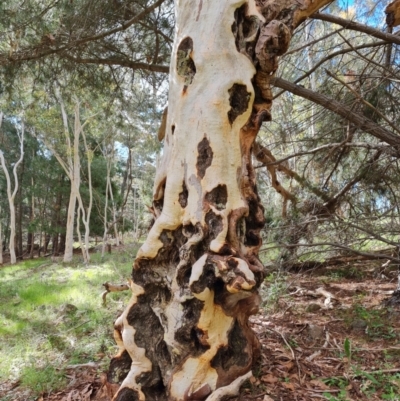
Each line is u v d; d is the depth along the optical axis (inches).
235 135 87.9
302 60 242.4
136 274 88.6
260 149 214.2
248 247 88.8
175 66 93.5
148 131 431.8
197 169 85.4
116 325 90.8
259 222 91.7
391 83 209.8
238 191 86.4
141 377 83.7
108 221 813.9
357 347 128.6
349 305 182.1
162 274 87.4
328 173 260.7
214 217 82.4
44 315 217.8
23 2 200.1
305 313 173.0
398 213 211.2
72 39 204.5
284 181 313.9
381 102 216.7
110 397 88.7
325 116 229.6
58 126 559.8
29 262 703.1
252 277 77.2
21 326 195.5
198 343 82.3
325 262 265.7
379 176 223.3
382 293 205.0
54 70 226.2
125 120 310.3
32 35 207.6
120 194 846.5
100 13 200.8
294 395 93.4
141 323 86.9
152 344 85.5
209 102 86.0
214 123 85.5
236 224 84.4
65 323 193.0
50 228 798.5
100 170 789.2
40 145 864.9
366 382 102.4
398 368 111.3
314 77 247.9
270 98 92.9
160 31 214.2
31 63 222.5
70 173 616.1
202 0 92.7
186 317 81.6
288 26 93.5
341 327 151.7
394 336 136.9
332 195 243.1
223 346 83.0
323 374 106.8
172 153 90.5
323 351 124.3
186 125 88.1
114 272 378.3
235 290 75.7
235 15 90.3
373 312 166.7
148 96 269.4
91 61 219.5
